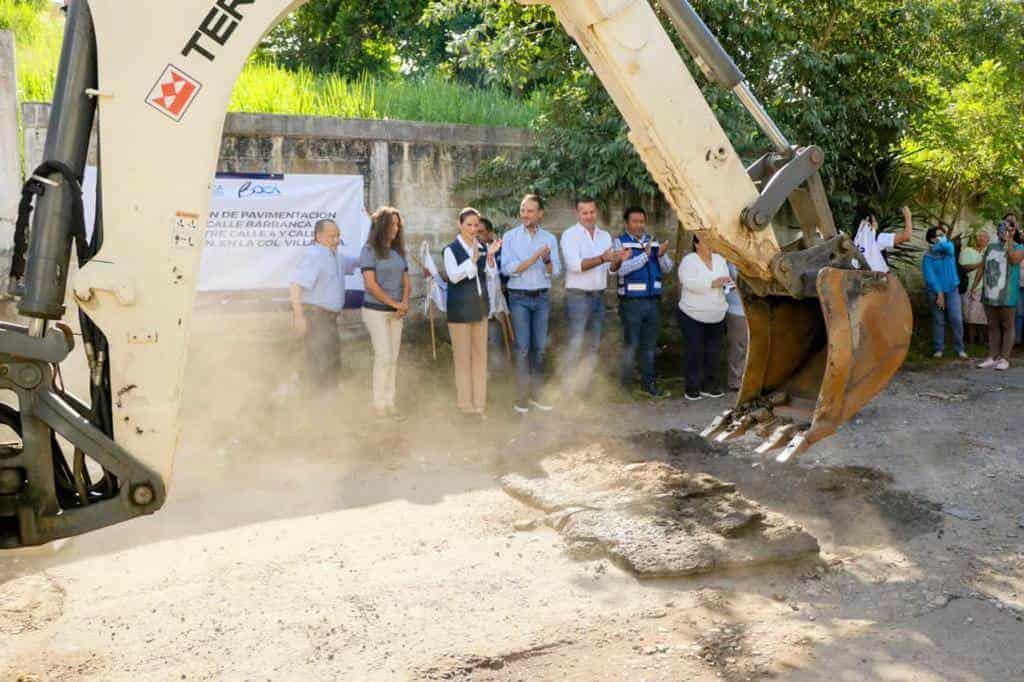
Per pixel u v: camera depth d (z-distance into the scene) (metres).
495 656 3.51
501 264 8.08
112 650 3.59
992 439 6.97
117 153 2.84
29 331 2.84
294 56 19.36
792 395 4.22
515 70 9.92
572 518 4.93
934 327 11.06
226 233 7.91
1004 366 10.16
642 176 9.32
